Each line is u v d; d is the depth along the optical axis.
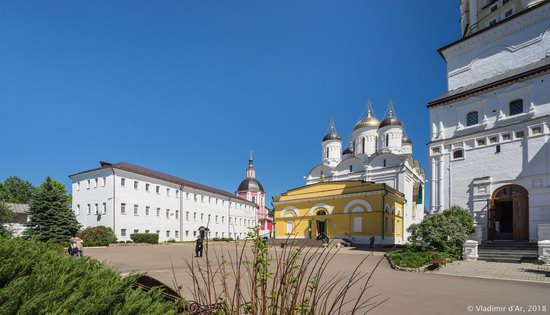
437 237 19.03
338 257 20.02
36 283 2.62
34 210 31.41
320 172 54.06
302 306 2.97
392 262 16.05
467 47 26.73
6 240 3.77
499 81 22.77
